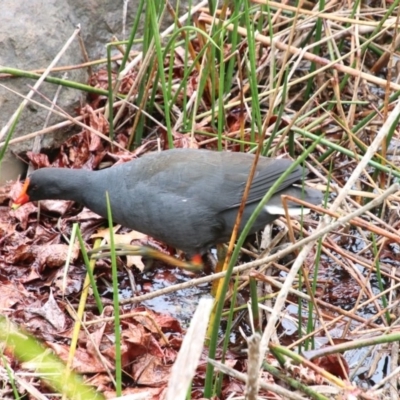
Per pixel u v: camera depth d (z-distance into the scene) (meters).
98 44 12.46
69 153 11.30
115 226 10.45
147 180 9.16
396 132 11.60
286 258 10.20
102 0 12.42
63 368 8.09
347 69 10.59
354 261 9.45
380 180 10.73
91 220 10.45
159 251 9.58
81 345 8.65
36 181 9.66
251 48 9.46
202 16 11.38
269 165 9.14
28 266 9.88
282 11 12.81
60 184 9.61
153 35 10.73
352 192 9.96
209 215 9.13
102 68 12.33
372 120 11.66
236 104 11.52
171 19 12.75
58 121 11.37
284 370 7.29
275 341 8.50
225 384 8.26
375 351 8.75
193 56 11.55
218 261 9.78
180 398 5.51
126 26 12.68
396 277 9.48
